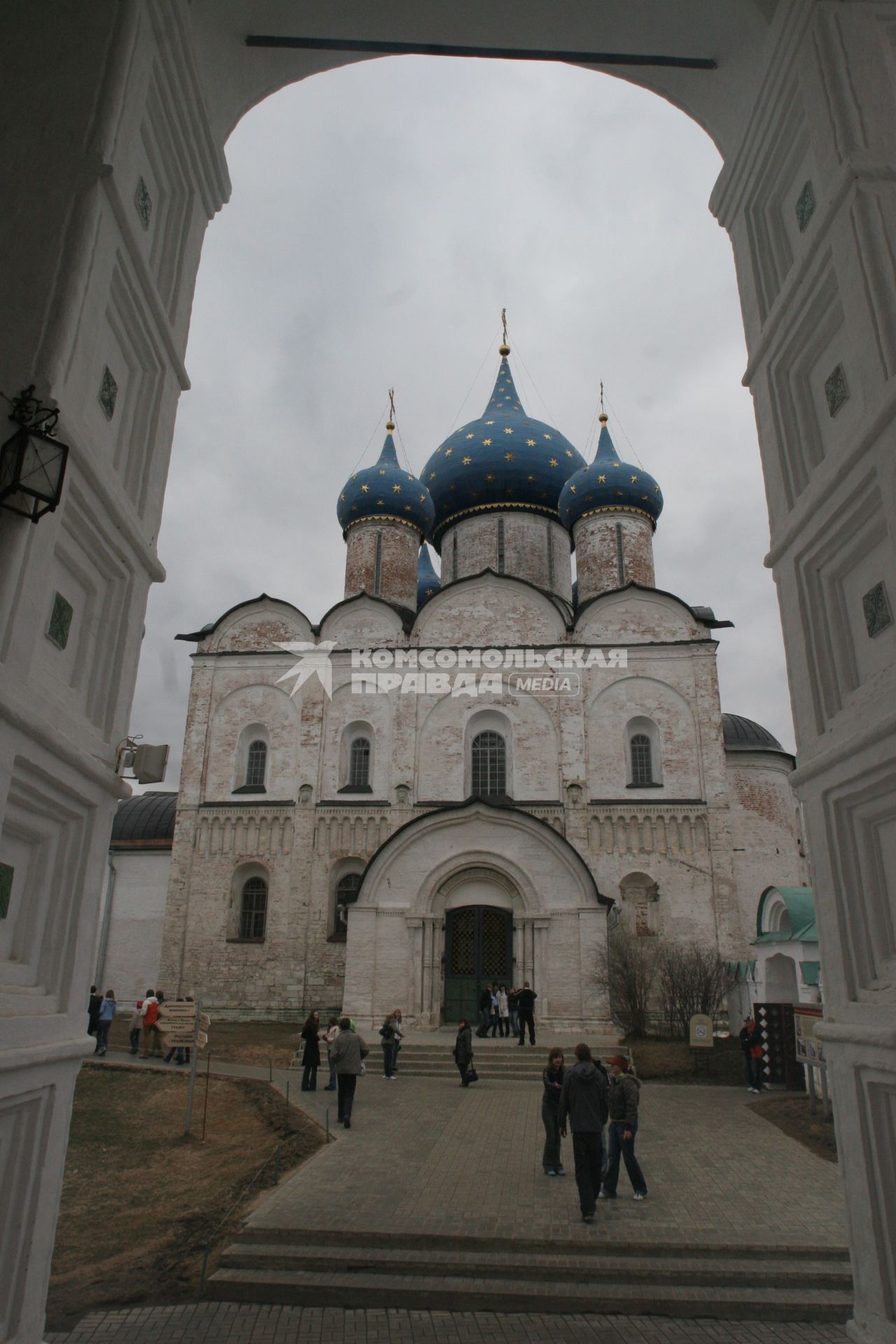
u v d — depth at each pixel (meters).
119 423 5.75
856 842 5.28
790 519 6.07
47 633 4.85
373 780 33.59
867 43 5.76
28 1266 4.34
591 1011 26.56
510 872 28.14
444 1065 22.36
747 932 34.38
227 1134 15.33
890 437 4.89
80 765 4.90
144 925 36.44
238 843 33.09
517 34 7.41
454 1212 10.71
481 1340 7.90
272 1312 8.54
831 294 5.77
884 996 4.82
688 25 7.00
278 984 31.22
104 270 5.11
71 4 5.36
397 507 41.28
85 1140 14.95
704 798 31.72
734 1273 9.13
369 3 7.08
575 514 39.69
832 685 5.66
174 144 6.47
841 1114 5.13
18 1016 4.28
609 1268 9.22
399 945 27.86
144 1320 8.30
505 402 48.62
